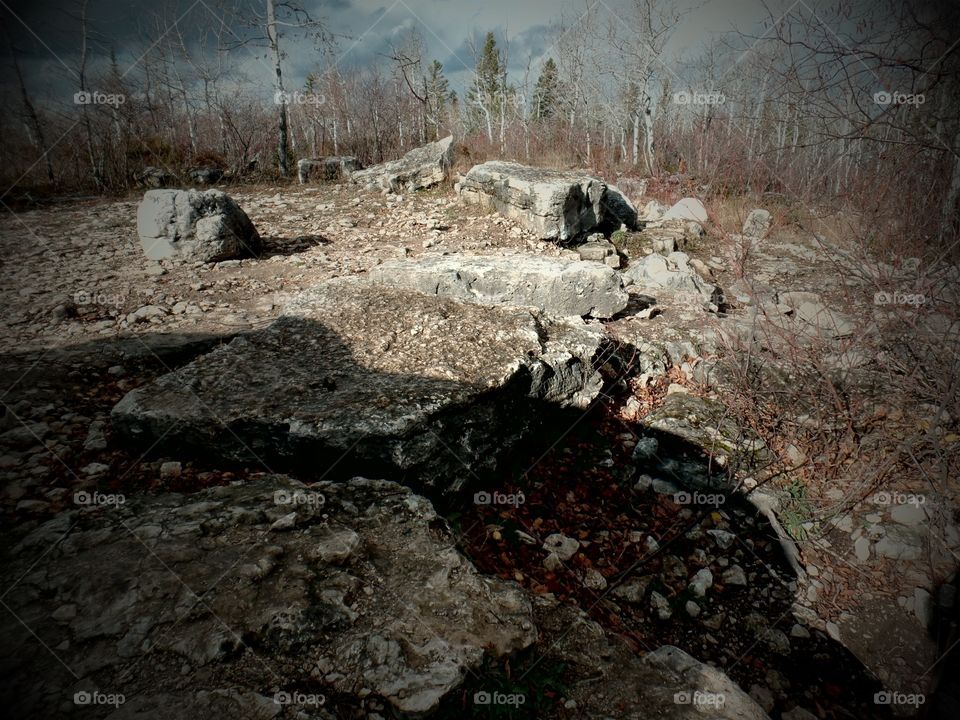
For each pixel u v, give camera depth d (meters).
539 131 18.38
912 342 3.71
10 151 13.00
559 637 2.38
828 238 4.05
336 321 4.25
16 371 3.97
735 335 5.18
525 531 3.23
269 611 2.10
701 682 2.23
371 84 17.22
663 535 3.27
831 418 3.99
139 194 11.91
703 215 9.37
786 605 2.84
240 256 7.18
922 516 3.12
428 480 3.12
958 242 3.20
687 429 4.06
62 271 6.46
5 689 1.79
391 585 2.33
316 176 13.36
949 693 2.34
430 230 8.55
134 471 3.08
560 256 7.60
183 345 4.50
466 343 3.95
